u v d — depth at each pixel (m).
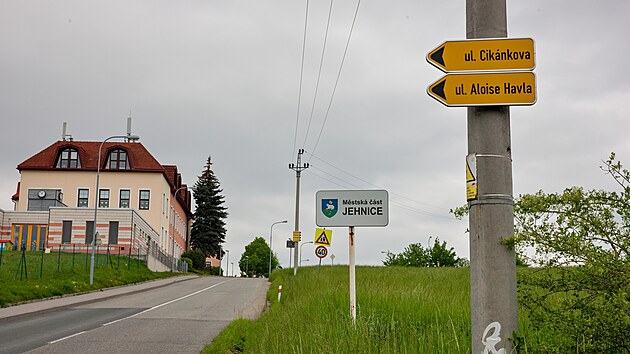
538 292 5.15
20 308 24.53
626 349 4.69
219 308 25.88
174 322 20.03
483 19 4.72
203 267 91.25
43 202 67.88
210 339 15.60
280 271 56.69
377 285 19.61
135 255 57.00
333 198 11.48
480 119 4.61
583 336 4.78
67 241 57.97
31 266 39.38
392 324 8.94
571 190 4.75
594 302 4.81
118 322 20.08
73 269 40.88
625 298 4.50
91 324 19.47
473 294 4.39
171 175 83.94
